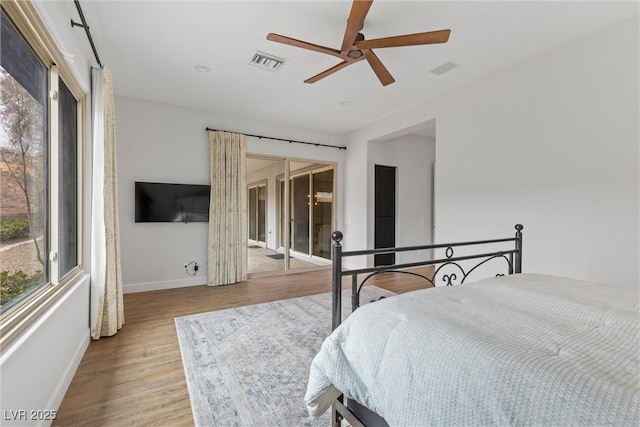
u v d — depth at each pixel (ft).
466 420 2.64
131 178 13.64
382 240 19.29
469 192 12.05
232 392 6.14
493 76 11.21
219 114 15.66
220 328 9.43
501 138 10.96
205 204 15.06
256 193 19.53
